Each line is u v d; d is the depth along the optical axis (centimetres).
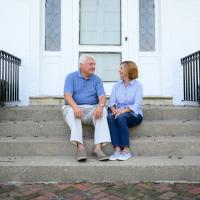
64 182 296
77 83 350
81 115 317
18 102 494
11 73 458
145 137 362
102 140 320
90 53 531
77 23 526
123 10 529
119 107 357
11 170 295
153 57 533
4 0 509
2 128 369
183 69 504
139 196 261
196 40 521
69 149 335
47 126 370
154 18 535
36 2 511
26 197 259
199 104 439
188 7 520
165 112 402
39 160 314
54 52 526
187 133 372
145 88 531
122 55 530
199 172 296
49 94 524
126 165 296
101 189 278
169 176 297
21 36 509
